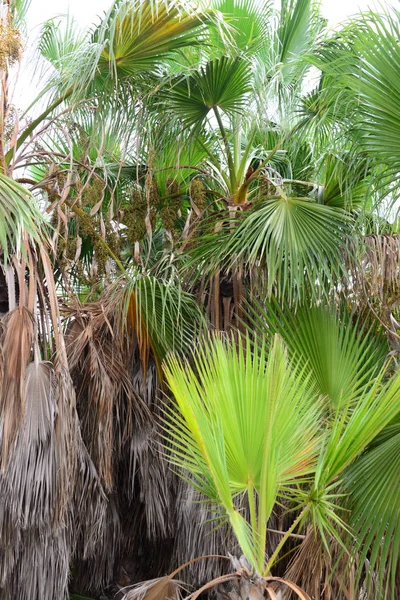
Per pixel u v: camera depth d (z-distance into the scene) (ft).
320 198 14.43
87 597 14.93
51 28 16.15
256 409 8.00
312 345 11.78
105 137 14.76
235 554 12.62
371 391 8.82
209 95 13.79
